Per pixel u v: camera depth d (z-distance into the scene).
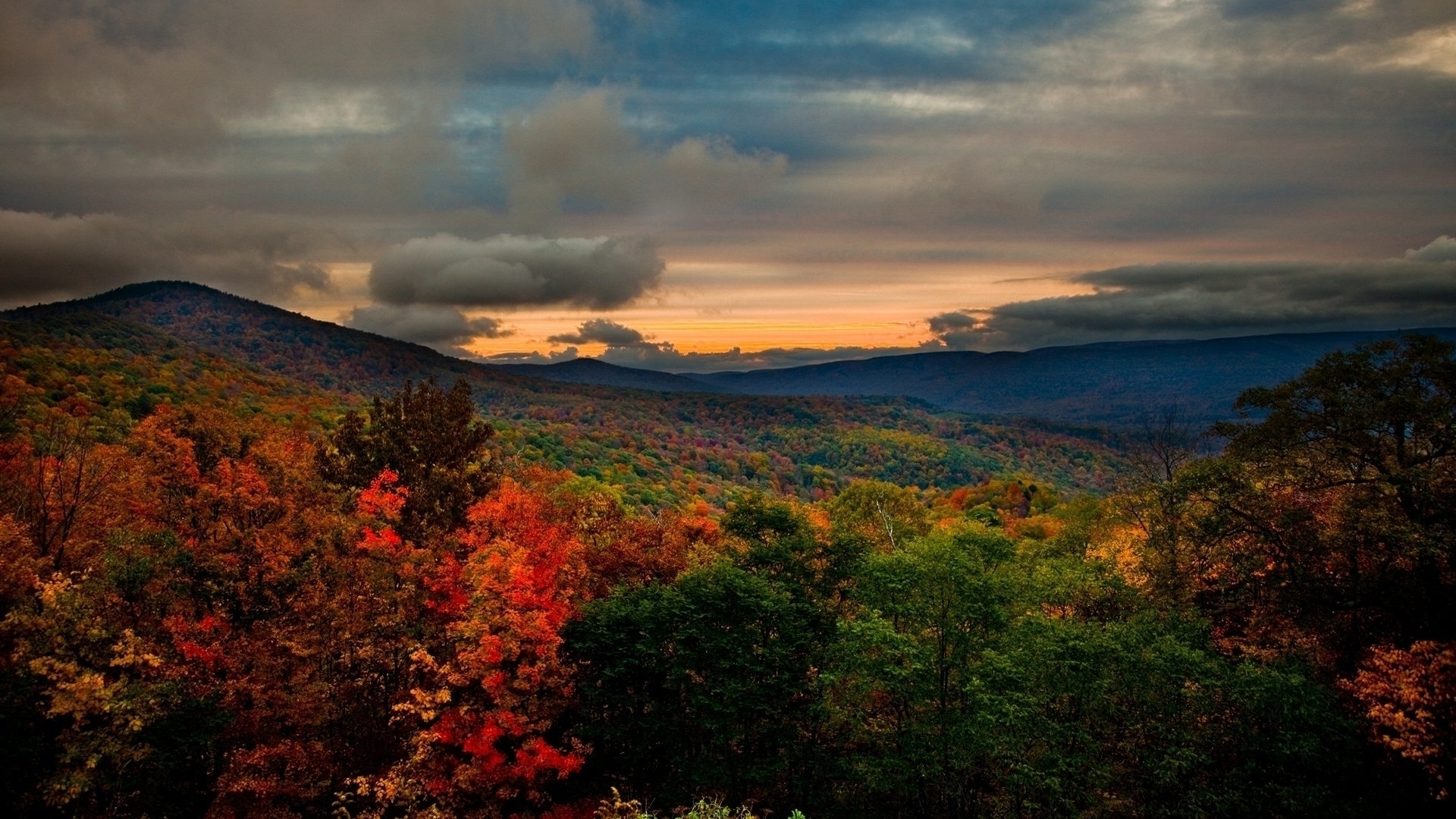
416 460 34.50
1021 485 123.31
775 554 34.44
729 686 27.50
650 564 37.06
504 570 26.81
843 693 29.02
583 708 29.52
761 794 30.03
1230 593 32.16
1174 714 25.42
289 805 25.48
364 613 27.06
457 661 26.33
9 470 31.59
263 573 27.06
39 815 20.98
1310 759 22.83
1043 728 25.73
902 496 55.72
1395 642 25.89
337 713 27.73
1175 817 24.50
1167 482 35.28
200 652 23.56
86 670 20.19
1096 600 32.44
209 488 27.16
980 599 28.91
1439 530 24.98
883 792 30.94
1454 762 20.12
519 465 54.28
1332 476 29.48
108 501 29.34
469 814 25.83
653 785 30.30
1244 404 30.95
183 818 23.52
